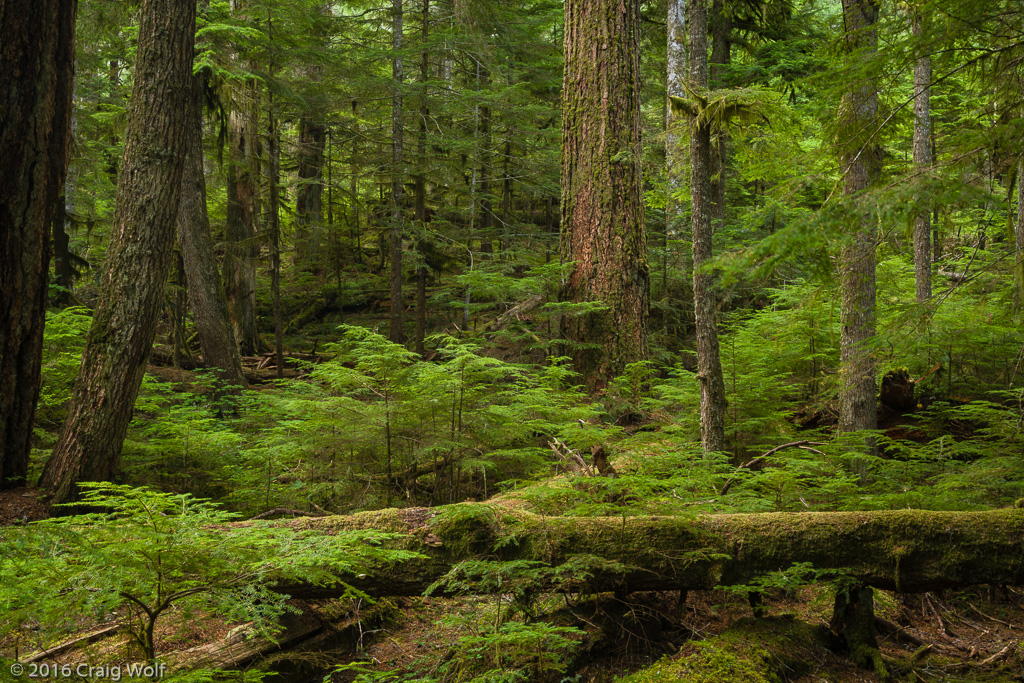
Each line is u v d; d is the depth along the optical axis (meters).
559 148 14.91
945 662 4.02
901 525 3.73
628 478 3.86
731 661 3.37
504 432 6.25
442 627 4.26
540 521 3.96
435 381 6.12
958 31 4.00
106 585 2.50
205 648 3.47
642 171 9.38
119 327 5.54
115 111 14.53
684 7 13.54
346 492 6.12
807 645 3.74
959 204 4.43
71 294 9.23
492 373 6.64
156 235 5.81
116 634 3.50
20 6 5.08
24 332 5.29
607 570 3.82
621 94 9.02
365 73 14.36
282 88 13.28
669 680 3.21
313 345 16.56
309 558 2.89
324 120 15.68
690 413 7.52
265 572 2.84
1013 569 3.60
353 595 3.77
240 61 12.90
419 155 13.08
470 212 14.59
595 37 9.05
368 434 6.10
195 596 2.83
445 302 14.18
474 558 3.82
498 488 6.47
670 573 3.82
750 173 5.91
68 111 5.89
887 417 7.79
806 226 3.36
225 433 6.41
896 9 5.00
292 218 18.05
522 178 15.04
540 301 9.42
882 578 3.73
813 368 8.97
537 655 3.61
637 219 8.98
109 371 5.45
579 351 8.80
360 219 19.00
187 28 6.14
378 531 3.48
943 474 5.58
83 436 5.30
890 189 3.47
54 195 5.72
